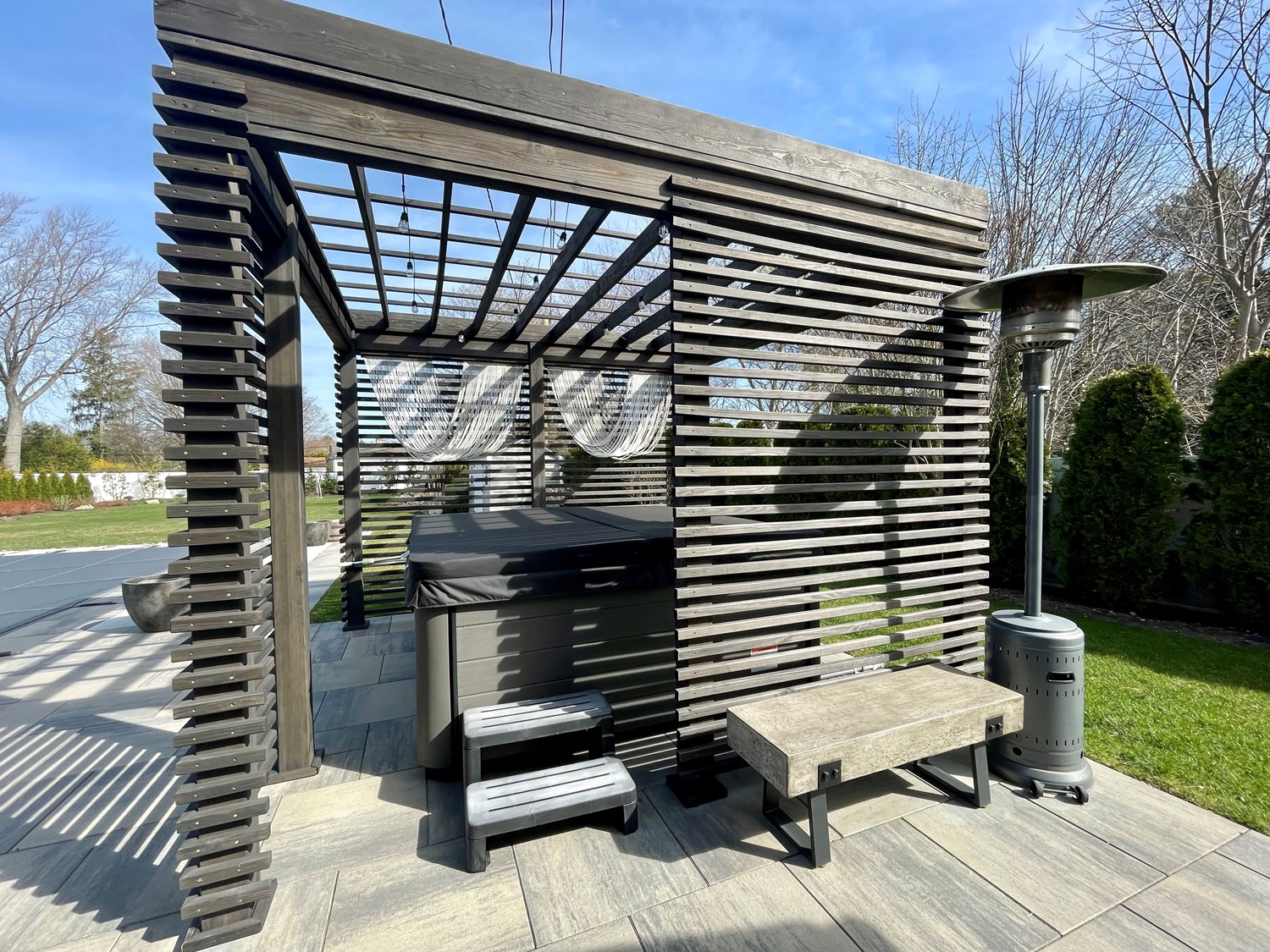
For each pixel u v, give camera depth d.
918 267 3.09
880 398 3.03
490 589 2.75
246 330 1.96
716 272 2.61
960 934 1.80
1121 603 5.57
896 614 3.09
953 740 2.33
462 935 1.84
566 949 1.78
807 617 2.85
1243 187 6.71
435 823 2.45
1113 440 5.45
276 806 2.58
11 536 14.10
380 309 5.39
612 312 4.86
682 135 2.50
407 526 5.86
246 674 1.84
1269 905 1.89
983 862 2.13
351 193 3.15
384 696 3.89
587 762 2.54
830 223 2.90
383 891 2.04
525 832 2.36
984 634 3.39
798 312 2.98
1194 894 1.95
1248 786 2.54
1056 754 2.54
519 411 6.36
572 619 3.00
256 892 1.87
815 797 2.12
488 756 2.89
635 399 6.84
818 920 1.87
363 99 2.01
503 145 2.21
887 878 2.05
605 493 7.10
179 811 2.61
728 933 1.83
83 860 2.27
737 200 2.65
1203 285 7.69
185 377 1.80
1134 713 3.28
